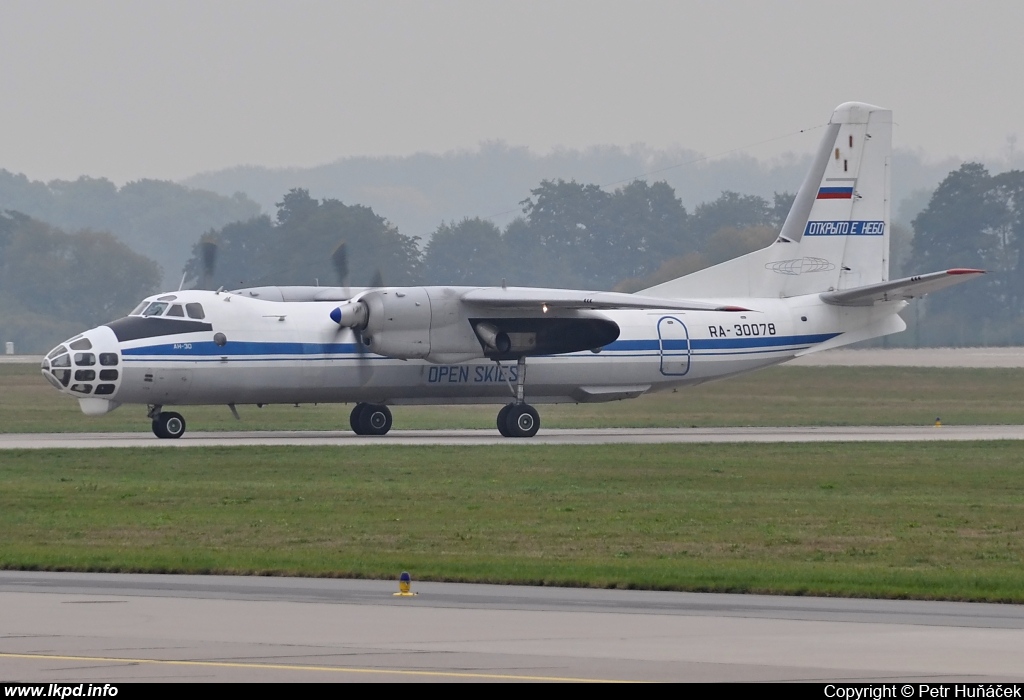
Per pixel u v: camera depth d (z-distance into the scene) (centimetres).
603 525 7269
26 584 5275
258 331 12238
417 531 7000
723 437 13500
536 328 12862
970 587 5359
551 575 5559
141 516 7500
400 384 12825
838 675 3650
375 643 4031
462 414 18025
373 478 9406
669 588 5272
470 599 4941
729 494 8688
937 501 8388
